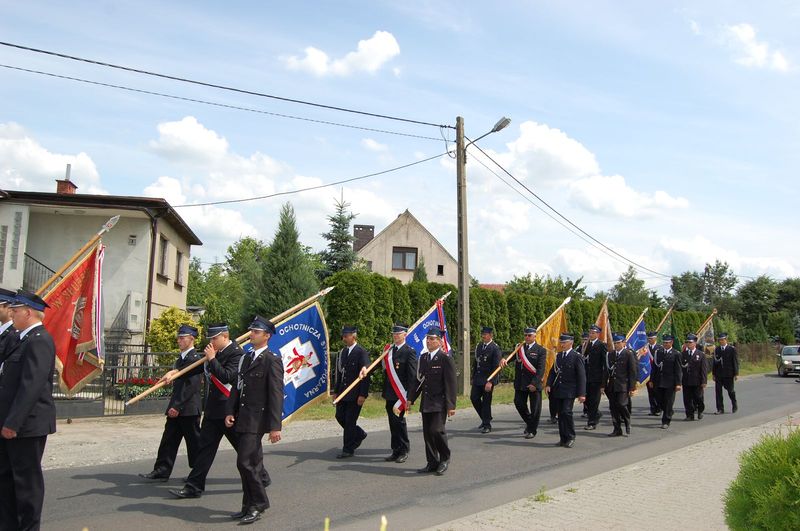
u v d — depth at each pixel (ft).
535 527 20.22
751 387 86.99
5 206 63.26
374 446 35.70
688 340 52.42
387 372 31.94
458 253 61.98
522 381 40.73
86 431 38.55
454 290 67.62
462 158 62.13
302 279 58.23
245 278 60.49
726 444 36.86
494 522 20.79
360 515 22.18
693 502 23.34
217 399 23.97
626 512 21.98
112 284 67.31
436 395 28.91
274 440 21.80
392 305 61.41
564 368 37.83
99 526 20.20
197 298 154.30
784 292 221.05
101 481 26.07
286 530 20.30
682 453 33.88
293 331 31.01
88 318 30.25
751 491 13.92
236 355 24.40
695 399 51.52
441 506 23.58
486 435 41.34
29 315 18.81
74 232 67.82
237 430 21.48
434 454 29.19
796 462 13.57
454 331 70.28
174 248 80.59
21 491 17.98
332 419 45.91
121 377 47.83
